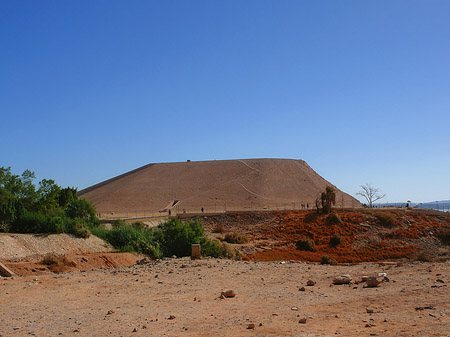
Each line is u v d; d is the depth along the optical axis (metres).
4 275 21.08
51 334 8.65
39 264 25.42
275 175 155.12
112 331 8.63
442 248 56.38
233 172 159.00
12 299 13.38
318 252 55.34
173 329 8.56
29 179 57.22
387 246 57.50
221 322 9.00
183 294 13.09
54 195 57.03
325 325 8.14
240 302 11.33
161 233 35.72
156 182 153.75
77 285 15.84
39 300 13.12
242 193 139.75
